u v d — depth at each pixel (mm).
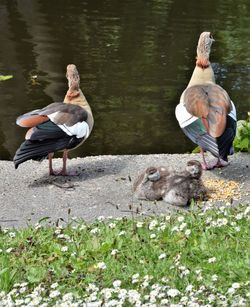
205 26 21594
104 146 13703
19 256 7539
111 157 11188
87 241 7715
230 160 10836
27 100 15898
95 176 10344
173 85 16734
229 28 21422
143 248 7484
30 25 21516
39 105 15617
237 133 11367
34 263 7387
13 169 10680
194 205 9141
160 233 7848
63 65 18109
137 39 20203
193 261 7203
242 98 15867
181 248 7465
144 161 10961
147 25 21625
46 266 7277
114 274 6969
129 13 23000
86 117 10258
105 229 8078
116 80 17047
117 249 7527
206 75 10641
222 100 9906
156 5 24203
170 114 15016
